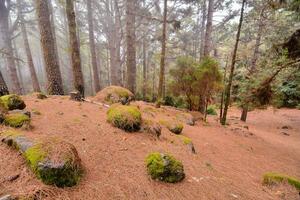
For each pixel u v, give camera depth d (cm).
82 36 2534
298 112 2052
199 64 1137
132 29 1362
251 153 780
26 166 286
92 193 283
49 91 979
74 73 891
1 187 247
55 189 266
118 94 891
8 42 1727
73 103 697
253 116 1997
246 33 1872
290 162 789
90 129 482
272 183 467
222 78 1100
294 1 819
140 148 466
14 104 495
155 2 1727
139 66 3092
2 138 338
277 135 1363
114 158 393
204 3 2114
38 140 336
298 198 422
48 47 948
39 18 926
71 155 301
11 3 1794
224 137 907
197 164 477
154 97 1909
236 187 411
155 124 584
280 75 903
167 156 384
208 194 354
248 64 1417
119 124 529
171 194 330
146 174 363
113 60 2198
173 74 1215
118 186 314
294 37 805
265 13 1210
